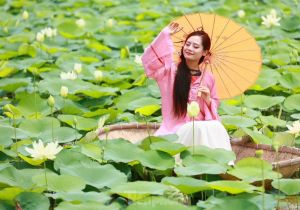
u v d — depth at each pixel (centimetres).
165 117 532
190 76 523
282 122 588
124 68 774
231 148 529
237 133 557
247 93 723
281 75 728
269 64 812
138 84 717
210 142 493
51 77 736
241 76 547
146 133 569
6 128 529
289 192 438
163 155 480
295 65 798
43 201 405
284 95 714
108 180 448
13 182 427
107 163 486
